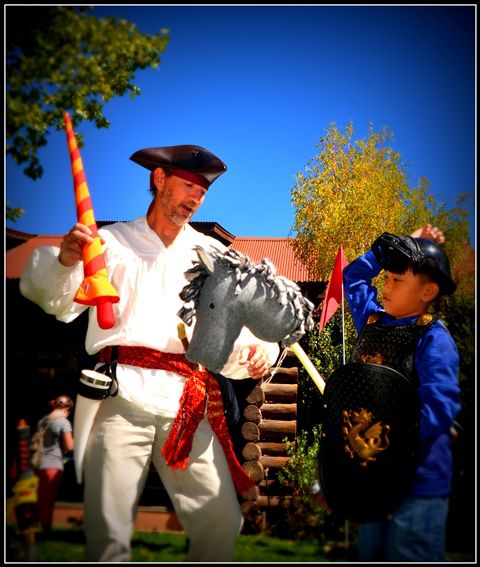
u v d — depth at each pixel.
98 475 2.16
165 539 2.55
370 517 2.04
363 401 2.12
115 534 2.10
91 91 2.73
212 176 2.49
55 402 2.88
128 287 2.34
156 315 2.35
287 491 3.57
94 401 2.24
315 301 5.74
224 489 2.29
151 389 2.26
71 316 2.38
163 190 2.46
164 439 2.31
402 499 1.99
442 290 2.26
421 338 2.16
